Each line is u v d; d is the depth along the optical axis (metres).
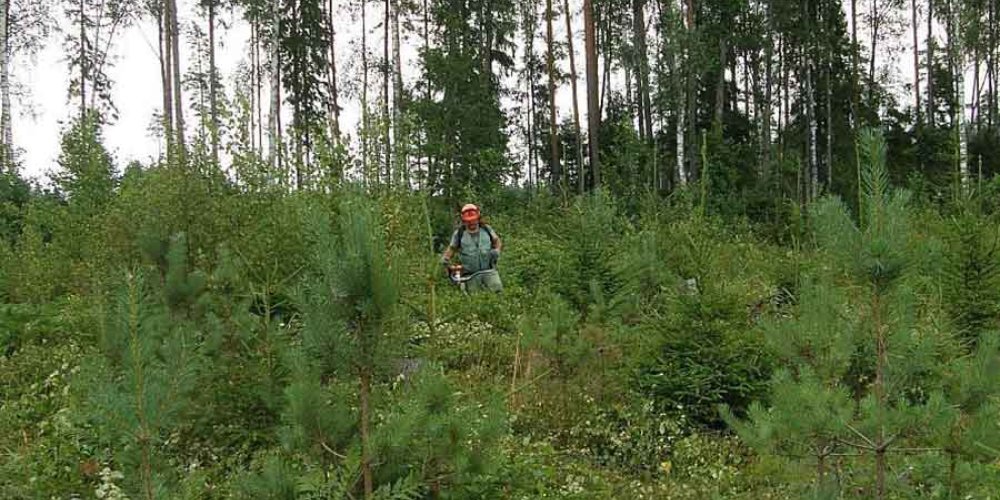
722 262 8.42
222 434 5.47
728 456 5.93
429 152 20.31
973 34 25.73
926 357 4.03
